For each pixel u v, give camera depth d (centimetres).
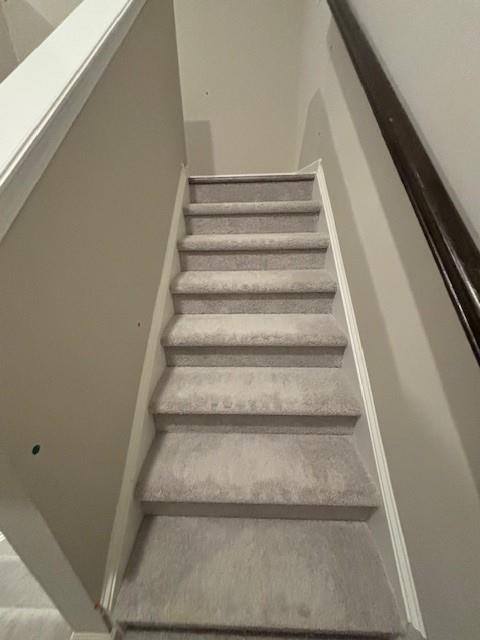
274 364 126
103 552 75
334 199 141
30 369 51
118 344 86
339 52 140
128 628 79
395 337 84
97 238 74
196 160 260
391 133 68
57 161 58
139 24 101
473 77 54
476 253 48
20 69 61
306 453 104
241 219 162
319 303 138
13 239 47
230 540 91
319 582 81
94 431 72
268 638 77
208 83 234
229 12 212
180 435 111
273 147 254
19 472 49
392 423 85
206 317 136
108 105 79
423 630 71
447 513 62
